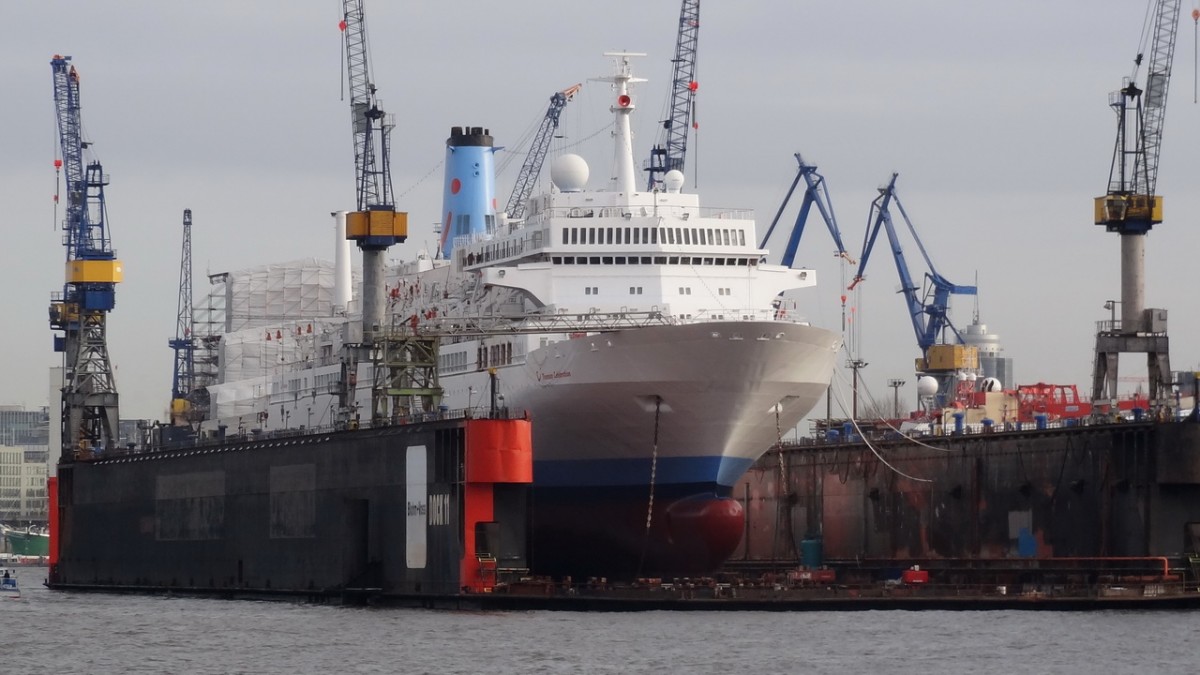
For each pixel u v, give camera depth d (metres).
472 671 179.00
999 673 175.62
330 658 190.25
